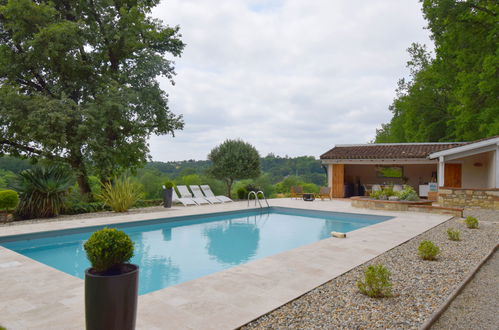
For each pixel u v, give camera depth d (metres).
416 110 29.62
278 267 5.02
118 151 13.95
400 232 8.05
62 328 2.97
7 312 3.33
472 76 21.41
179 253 7.33
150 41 16.12
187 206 15.00
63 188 10.93
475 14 21.78
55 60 13.32
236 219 12.64
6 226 8.70
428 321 3.20
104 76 14.32
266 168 41.97
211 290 4.01
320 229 10.47
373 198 14.41
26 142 12.62
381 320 3.25
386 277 3.89
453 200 14.52
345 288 4.16
